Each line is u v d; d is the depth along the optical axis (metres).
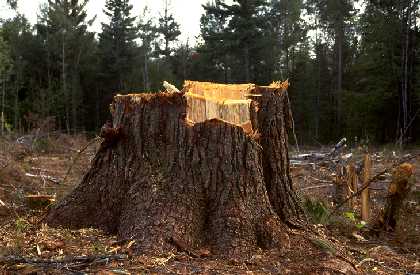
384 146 24.31
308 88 37.50
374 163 14.65
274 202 5.06
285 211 5.06
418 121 29.39
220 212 4.57
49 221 5.10
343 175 7.95
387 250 5.32
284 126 5.31
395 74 29.80
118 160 5.08
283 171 5.18
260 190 4.74
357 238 5.81
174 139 4.83
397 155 16.31
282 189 5.12
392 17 30.03
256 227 4.57
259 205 4.68
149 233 4.40
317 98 37.22
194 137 4.74
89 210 5.08
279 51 42.31
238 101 4.91
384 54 30.23
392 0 30.23
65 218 5.07
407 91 29.67
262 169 4.98
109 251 4.27
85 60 40.66
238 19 37.66
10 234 4.84
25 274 3.81
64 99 36.00
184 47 48.06
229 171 4.66
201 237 4.50
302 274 4.03
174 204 4.57
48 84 37.66
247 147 4.73
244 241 4.43
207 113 4.86
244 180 4.67
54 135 19.81
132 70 42.09
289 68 42.28
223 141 4.70
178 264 4.09
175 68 47.75
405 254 5.38
